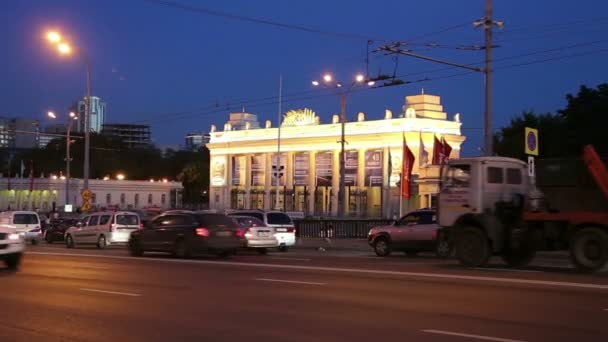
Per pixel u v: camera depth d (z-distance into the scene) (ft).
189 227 81.10
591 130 132.05
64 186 317.63
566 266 70.13
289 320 36.06
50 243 134.82
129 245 87.61
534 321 34.88
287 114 319.88
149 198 346.95
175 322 35.88
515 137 178.09
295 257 85.35
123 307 41.19
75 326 35.06
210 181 351.05
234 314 38.24
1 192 330.34
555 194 64.08
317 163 303.89
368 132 280.10
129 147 436.76
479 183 66.90
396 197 266.36
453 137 278.05
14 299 44.96
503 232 66.28
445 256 80.84
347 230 130.62
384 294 45.21
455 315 36.81
